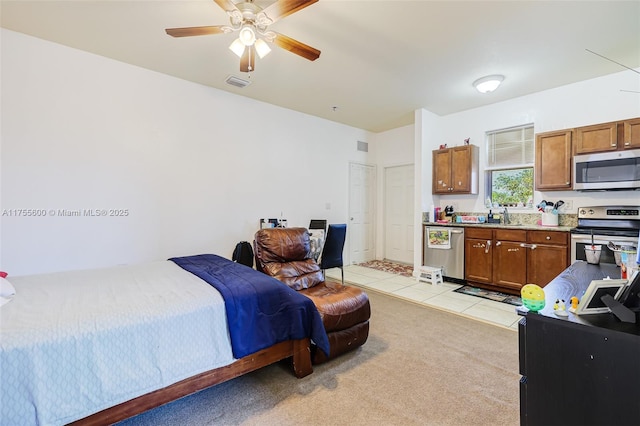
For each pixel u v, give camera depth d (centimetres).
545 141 364
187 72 338
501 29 250
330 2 216
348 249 558
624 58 299
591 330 94
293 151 468
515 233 364
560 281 157
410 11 227
